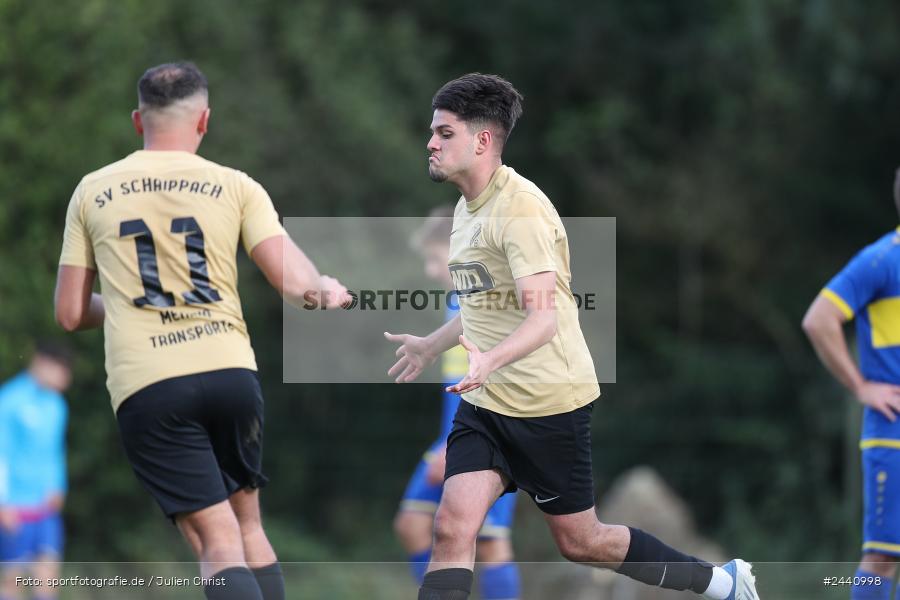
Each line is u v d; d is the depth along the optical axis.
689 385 60.69
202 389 15.20
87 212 15.59
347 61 59.12
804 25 62.31
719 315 67.38
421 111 60.66
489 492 15.83
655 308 67.44
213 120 53.47
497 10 66.12
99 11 45.84
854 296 20.58
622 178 66.38
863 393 20.28
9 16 44.78
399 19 62.81
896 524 19.91
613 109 64.56
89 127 45.75
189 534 15.69
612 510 41.75
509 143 66.81
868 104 64.62
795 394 60.31
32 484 31.39
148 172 15.51
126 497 47.97
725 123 66.25
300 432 55.12
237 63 56.31
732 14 63.62
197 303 15.31
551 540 48.09
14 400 31.27
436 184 57.66
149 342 15.19
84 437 46.53
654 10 66.31
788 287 66.44
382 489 54.81
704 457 56.34
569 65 66.62
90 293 16.16
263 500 54.12
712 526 53.91
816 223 67.38
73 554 46.56
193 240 15.34
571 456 16.05
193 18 55.00
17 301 44.16
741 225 66.31
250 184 15.91
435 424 55.75
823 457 53.59
